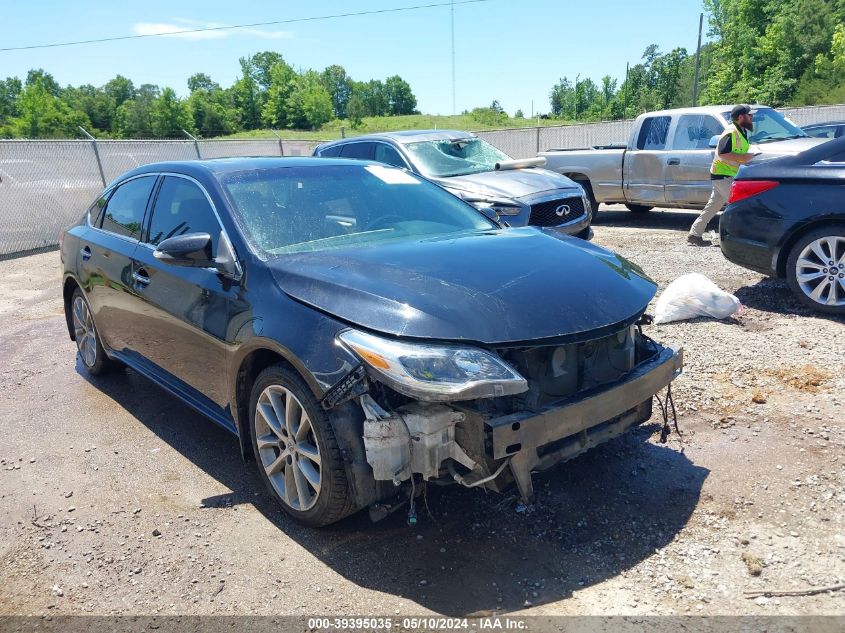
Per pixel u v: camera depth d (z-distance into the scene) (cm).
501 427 262
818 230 574
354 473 282
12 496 366
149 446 422
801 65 4347
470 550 298
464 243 358
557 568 283
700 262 825
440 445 275
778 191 594
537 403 283
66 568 300
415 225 407
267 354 327
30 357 619
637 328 345
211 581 286
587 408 288
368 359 268
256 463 371
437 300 285
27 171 1303
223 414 371
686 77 6438
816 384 441
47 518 342
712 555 286
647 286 346
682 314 590
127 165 1542
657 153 1117
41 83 9381
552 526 312
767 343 520
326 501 292
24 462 406
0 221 1245
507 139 2000
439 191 462
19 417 477
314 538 313
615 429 322
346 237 378
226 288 349
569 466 364
